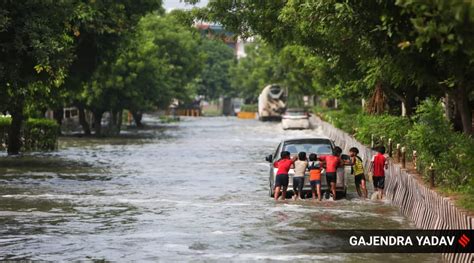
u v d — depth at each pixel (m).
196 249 23.89
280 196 36.47
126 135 98.75
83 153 66.12
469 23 15.83
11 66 41.72
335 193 35.31
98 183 42.91
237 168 52.41
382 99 49.47
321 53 45.97
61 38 44.22
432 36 16.36
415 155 32.69
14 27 40.38
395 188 33.47
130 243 24.97
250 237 25.94
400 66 23.78
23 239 25.75
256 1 47.44
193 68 137.62
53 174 47.97
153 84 98.44
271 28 47.25
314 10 25.84
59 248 24.19
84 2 54.97
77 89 61.72
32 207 33.28
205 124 140.50
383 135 45.56
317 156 36.12
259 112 160.62
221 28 54.81
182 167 53.16
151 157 62.06
